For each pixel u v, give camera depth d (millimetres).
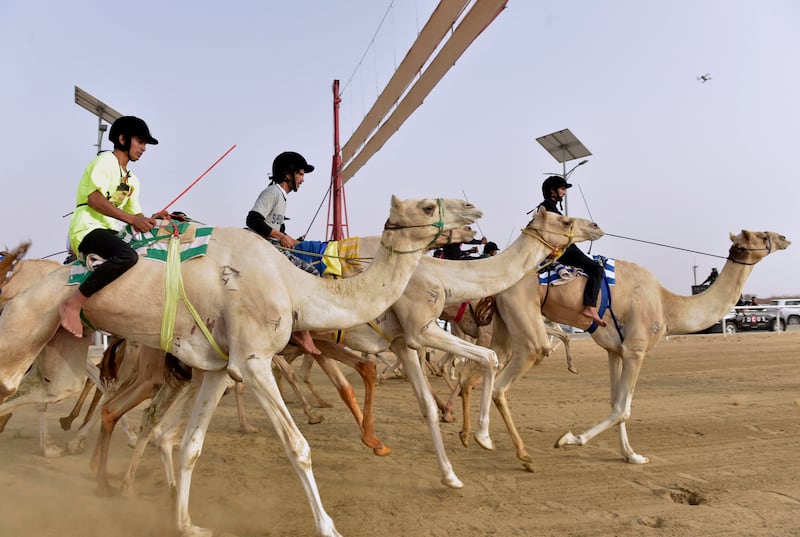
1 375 4934
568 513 5656
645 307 7691
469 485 6551
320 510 4859
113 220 5410
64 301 4887
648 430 8984
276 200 6801
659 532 5133
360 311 5352
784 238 7945
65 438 9031
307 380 11172
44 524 5422
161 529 5379
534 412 10555
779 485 6309
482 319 8117
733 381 13734
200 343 5082
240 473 7020
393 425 9594
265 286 4980
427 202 5473
